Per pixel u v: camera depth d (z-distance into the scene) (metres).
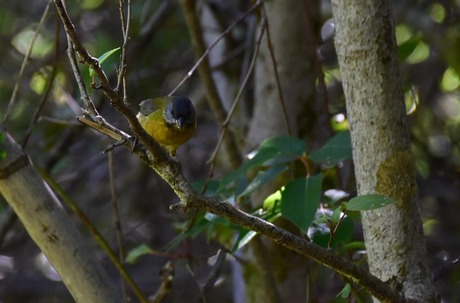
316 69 11.07
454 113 15.86
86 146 16.56
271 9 11.06
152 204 16.48
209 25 13.78
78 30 16.19
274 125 11.02
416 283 6.68
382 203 6.06
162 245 15.95
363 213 6.94
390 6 6.83
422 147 14.84
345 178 11.17
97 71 5.45
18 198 7.75
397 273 6.72
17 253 16.88
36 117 9.86
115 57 11.02
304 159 8.12
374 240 6.83
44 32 16.28
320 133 11.99
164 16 14.98
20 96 15.14
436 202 15.27
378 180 6.77
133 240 15.99
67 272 7.72
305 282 10.74
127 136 6.04
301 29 11.06
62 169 16.48
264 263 9.77
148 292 15.55
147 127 9.97
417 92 13.60
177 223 10.84
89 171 16.72
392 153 6.73
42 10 17.11
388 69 6.75
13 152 7.80
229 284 15.42
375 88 6.75
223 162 13.28
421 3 14.65
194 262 10.98
